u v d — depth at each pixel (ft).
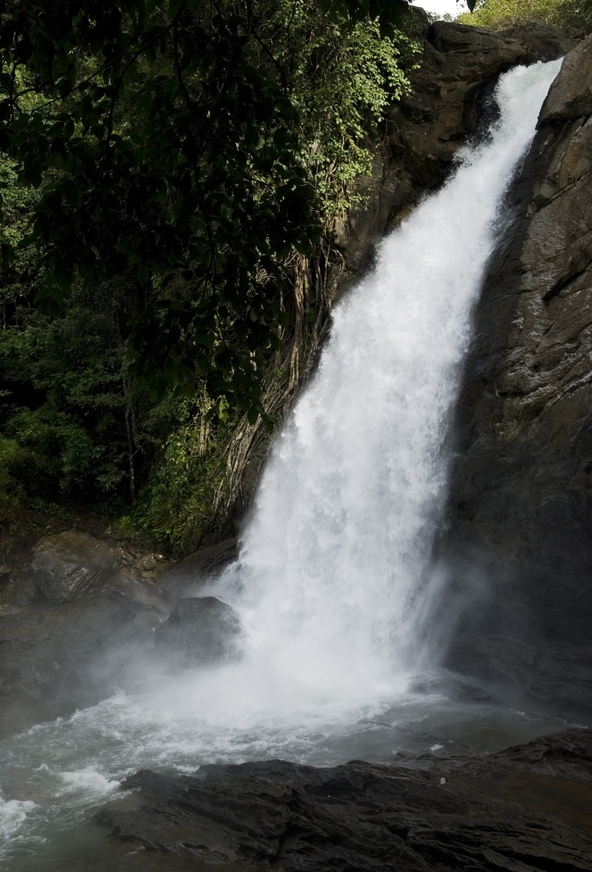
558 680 32.76
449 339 47.21
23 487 64.34
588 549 32.94
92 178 16.02
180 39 16.37
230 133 16.76
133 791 23.12
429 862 17.21
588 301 39.17
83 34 15.38
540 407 37.78
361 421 50.42
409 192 61.98
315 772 22.22
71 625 42.98
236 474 57.47
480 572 36.73
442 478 42.27
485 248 49.32
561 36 64.64
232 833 19.15
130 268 63.52
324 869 17.17
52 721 33.27
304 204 17.11
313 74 58.65
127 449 71.61
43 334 69.97
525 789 21.31
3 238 67.62
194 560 53.47
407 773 22.45
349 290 59.16
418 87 63.57
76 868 17.87
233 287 17.19
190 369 16.92
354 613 43.70
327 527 48.52
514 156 53.62
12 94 15.31
